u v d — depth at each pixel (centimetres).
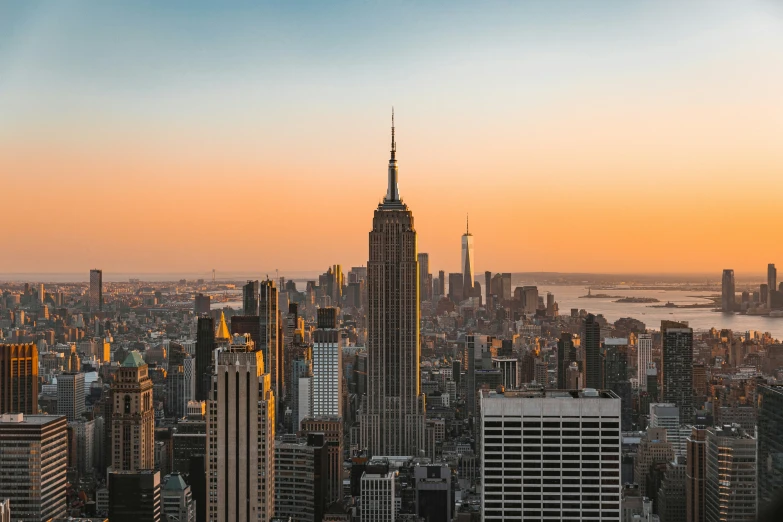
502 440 19362
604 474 19262
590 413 19188
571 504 19325
